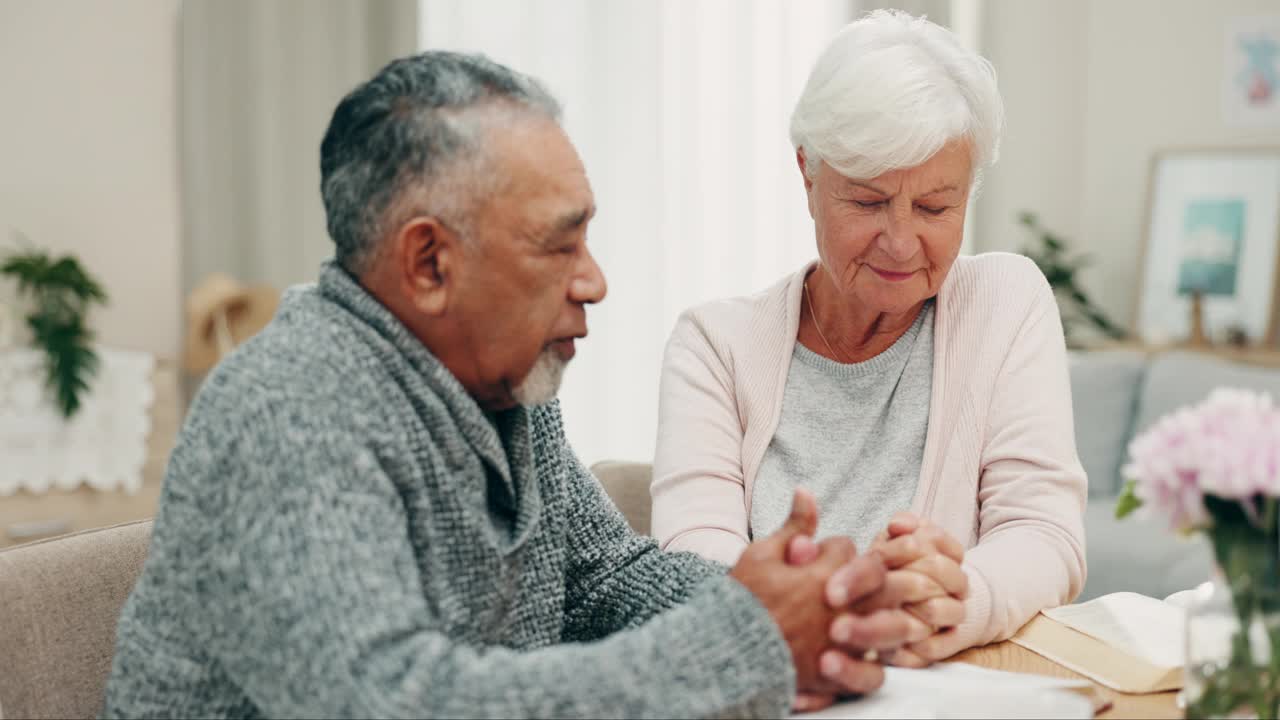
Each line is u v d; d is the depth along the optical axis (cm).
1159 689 97
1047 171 483
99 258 437
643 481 174
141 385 394
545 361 95
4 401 373
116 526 115
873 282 137
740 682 81
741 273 469
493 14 459
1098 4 475
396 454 88
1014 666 106
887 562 107
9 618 100
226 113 436
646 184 467
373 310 91
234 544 81
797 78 464
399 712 76
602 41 464
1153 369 382
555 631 110
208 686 87
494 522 102
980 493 141
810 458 148
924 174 129
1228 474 78
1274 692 81
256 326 437
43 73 429
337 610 78
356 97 90
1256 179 440
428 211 88
